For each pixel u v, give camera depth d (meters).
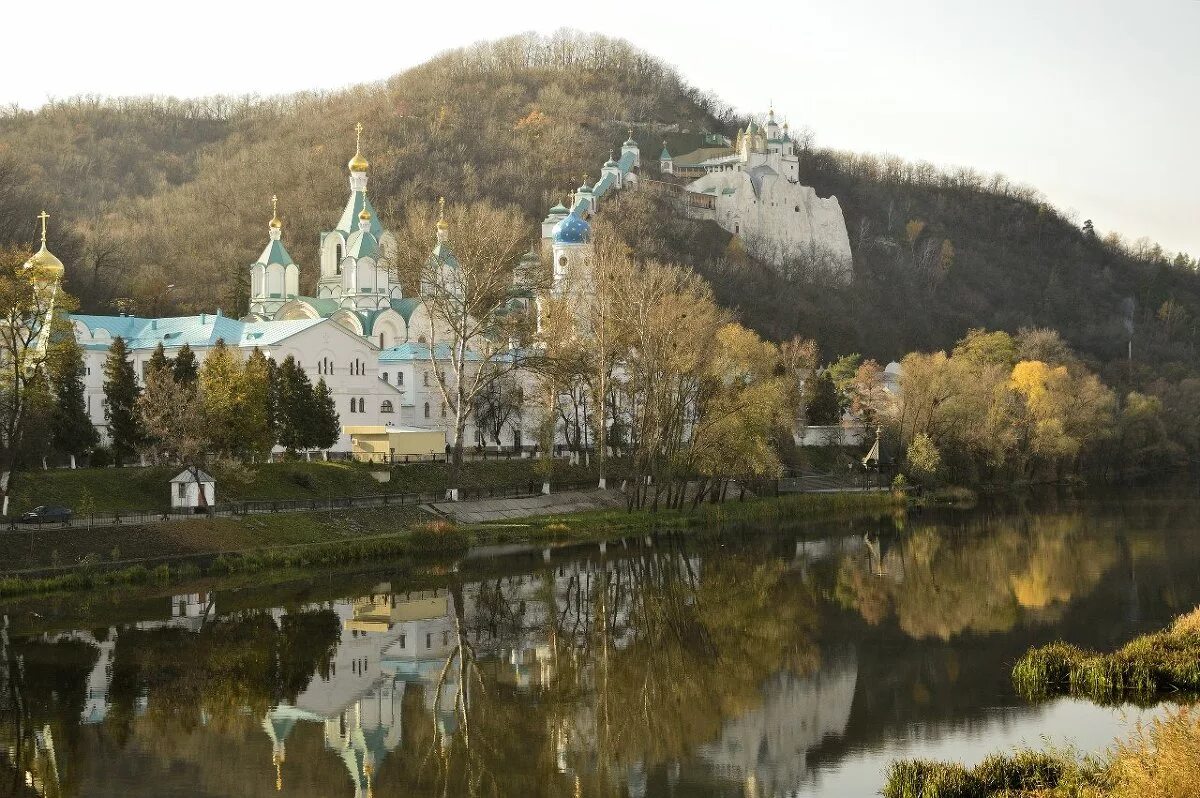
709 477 130.62
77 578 86.19
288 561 97.50
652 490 140.75
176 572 91.94
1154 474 198.38
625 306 125.25
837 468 172.25
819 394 187.75
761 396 127.50
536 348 130.75
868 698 63.28
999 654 71.50
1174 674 62.72
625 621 81.62
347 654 72.38
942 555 108.25
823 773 52.69
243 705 62.31
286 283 186.00
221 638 75.44
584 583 94.50
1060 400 179.38
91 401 153.62
